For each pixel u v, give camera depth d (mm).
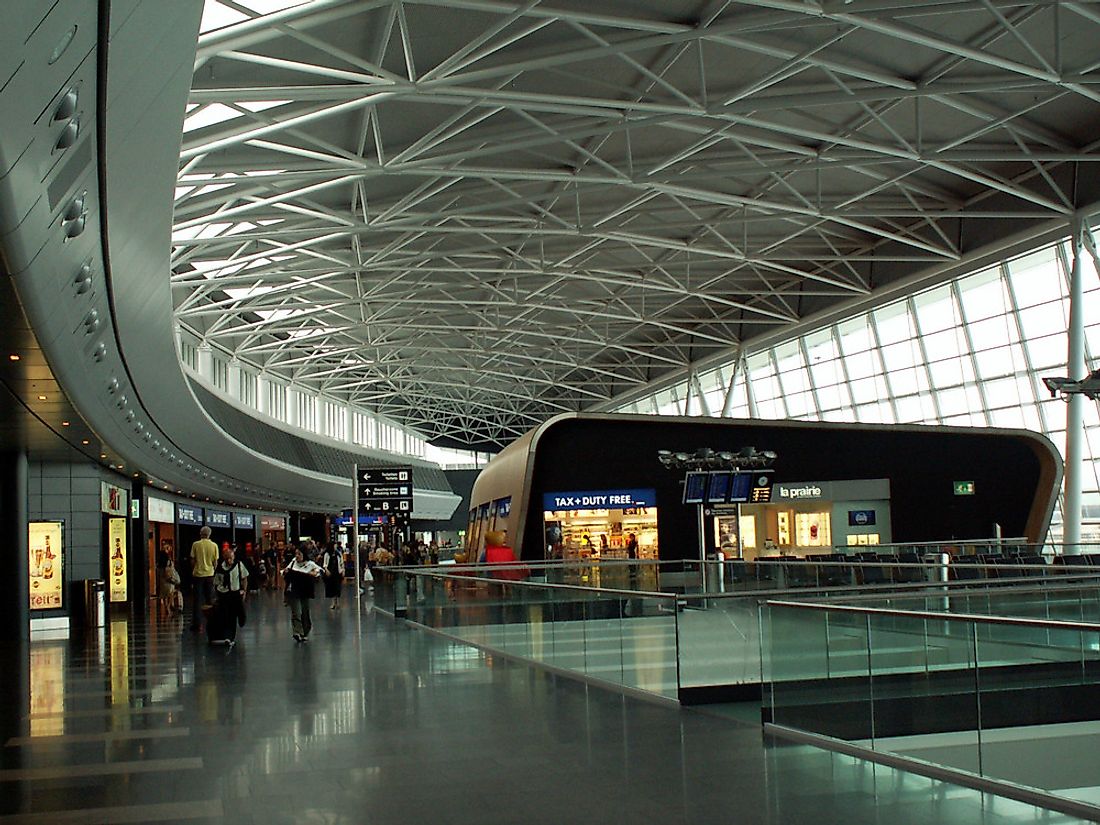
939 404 48906
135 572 39062
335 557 33062
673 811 6824
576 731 9578
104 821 6996
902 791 7238
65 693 13336
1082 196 38750
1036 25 28219
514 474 35719
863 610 8406
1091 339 40031
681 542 34438
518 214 43156
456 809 7020
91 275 11742
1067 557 26562
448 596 19328
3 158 7000
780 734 9281
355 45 24922
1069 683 7074
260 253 40719
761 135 35344
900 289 49375
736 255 47688
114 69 7656
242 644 19266
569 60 24953
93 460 29000
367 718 10594
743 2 24922
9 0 5449
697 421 34938
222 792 7688
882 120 32781
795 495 35344
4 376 15375
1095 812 6613
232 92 22984
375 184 36688
